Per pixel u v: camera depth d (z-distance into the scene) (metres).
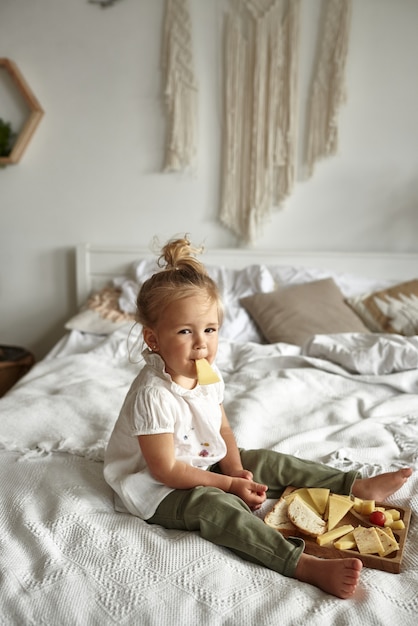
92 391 1.84
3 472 1.37
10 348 3.04
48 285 3.29
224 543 1.10
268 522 1.17
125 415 1.26
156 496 1.18
